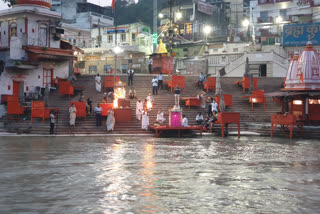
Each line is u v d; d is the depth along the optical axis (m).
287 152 15.55
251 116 29.67
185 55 56.16
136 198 7.66
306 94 25.00
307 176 10.19
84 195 7.88
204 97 30.02
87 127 25.58
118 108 26.30
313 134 22.72
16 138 21.73
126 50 53.88
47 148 16.56
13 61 31.73
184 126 24.23
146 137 23.05
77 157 13.63
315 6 61.09
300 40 48.06
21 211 6.70
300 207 7.09
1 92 31.97
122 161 12.70
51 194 7.96
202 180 9.54
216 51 53.19
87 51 56.03
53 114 24.42
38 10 33.97
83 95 31.81
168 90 33.88
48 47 34.72
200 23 63.94
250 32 63.53
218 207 7.04
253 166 11.84
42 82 35.22
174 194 8.03
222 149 16.53
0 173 10.35
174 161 12.78
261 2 65.69
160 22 70.94
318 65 25.50
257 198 7.74
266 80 38.03
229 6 75.38
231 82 36.59
